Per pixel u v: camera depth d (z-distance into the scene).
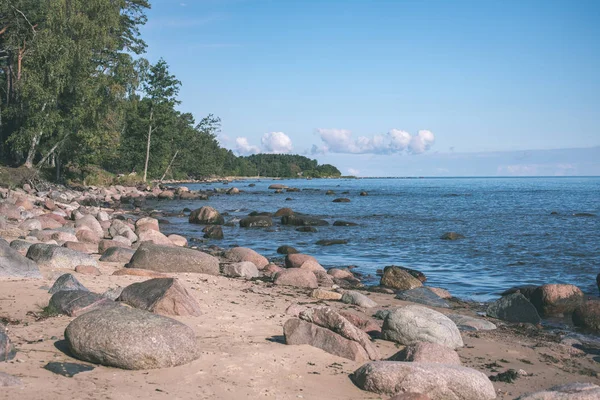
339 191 78.69
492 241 25.19
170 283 9.21
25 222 20.94
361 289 14.45
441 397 6.08
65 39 42.22
